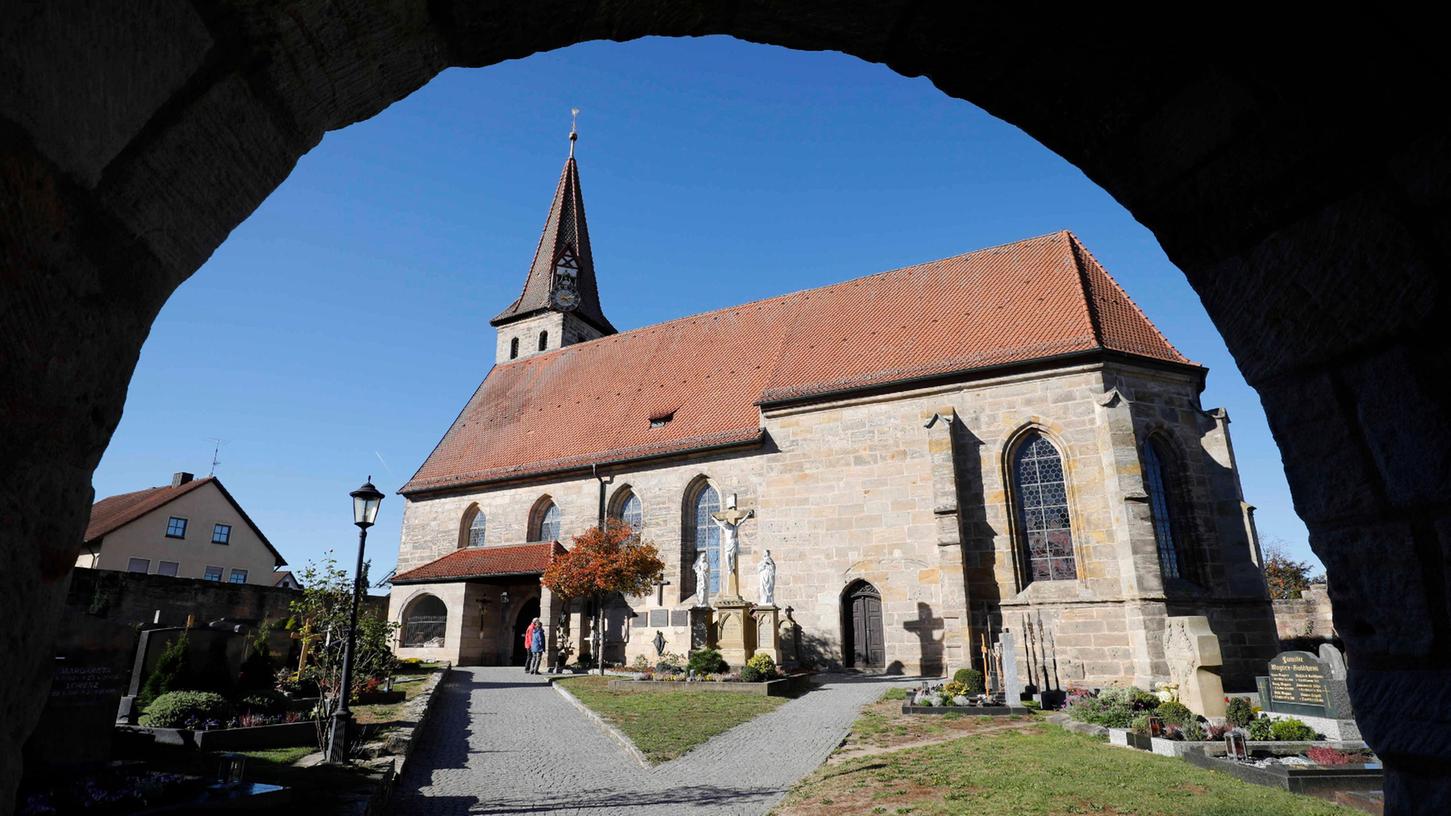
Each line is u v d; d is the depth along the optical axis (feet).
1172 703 46.50
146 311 7.52
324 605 48.65
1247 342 10.50
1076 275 91.91
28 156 5.77
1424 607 8.37
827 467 92.73
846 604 88.84
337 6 7.92
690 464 103.09
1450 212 8.17
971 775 35.58
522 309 155.33
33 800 22.16
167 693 43.32
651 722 53.26
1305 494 9.78
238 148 8.05
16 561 6.02
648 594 97.19
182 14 6.90
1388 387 8.76
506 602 114.21
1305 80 9.08
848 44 11.73
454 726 53.98
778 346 111.75
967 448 84.99
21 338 5.90
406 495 128.57
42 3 5.67
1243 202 10.19
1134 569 72.43
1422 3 8.08
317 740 43.42
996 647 75.25
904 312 102.89
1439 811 8.11
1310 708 44.88
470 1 9.11
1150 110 10.69
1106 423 77.15
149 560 147.43
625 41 11.16
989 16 10.54
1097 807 29.78
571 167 171.83
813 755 43.19
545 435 123.85
